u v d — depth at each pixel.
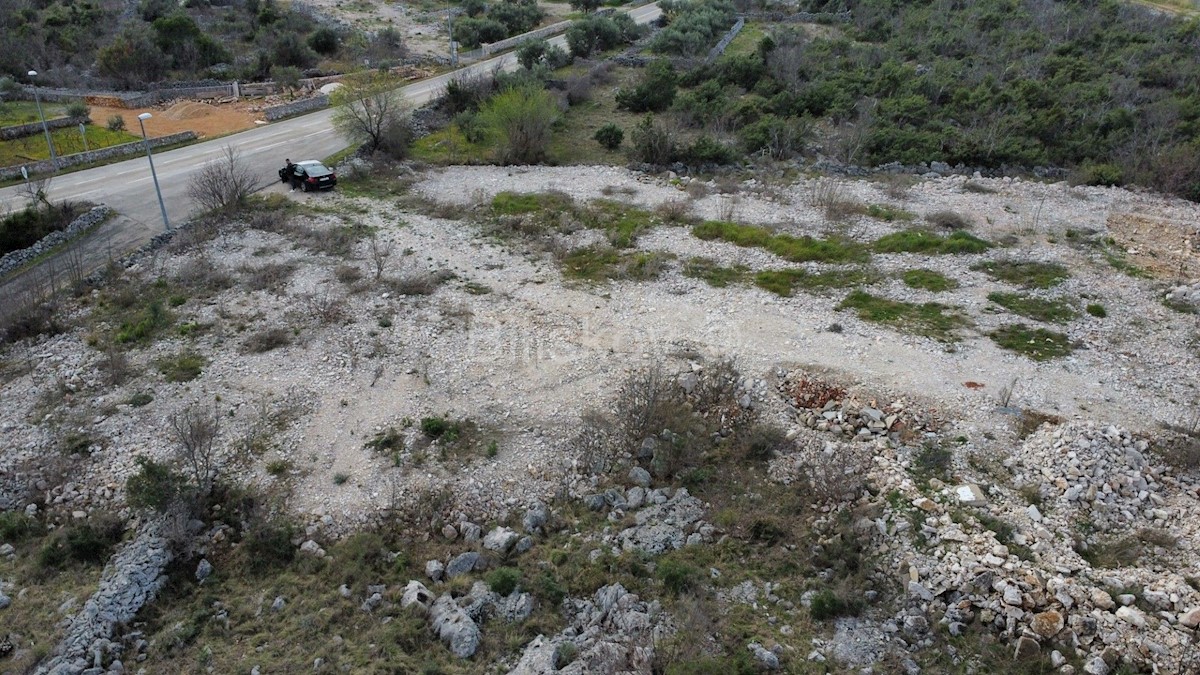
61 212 34.59
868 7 75.81
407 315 27.64
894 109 47.50
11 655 15.62
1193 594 16.08
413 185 40.81
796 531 18.64
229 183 36.69
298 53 64.38
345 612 16.80
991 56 58.97
